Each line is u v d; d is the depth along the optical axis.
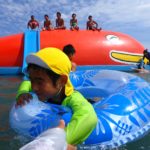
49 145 0.86
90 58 11.10
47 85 1.47
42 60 1.40
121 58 11.53
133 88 3.28
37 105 2.48
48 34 11.24
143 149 2.39
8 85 6.82
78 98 1.82
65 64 1.48
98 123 2.44
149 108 3.02
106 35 11.84
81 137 1.53
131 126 2.62
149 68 12.08
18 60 10.47
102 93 3.73
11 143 2.53
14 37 10.94
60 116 2.20
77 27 11.82
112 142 2.40
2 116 3.54
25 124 2.42
